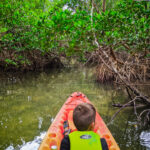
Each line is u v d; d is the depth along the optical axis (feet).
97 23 11.39
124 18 11.69
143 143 8.04
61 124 7.87
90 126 4.56
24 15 20.45
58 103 14.48
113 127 9.77
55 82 24.30
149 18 11.85
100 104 13.79
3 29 21.03
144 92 15.92
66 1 18.84
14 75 30.27
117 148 5.66
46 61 37.81
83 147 4.16
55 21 10.58
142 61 16.65
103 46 13.58
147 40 14.26
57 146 5.97
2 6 19.08
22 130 9.56
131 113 11.76
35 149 7.66
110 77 22.71
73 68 41.96
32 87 20.88
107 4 22.39
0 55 26.32
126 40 13.51
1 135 8.99
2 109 12.99
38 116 11.61
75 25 10.57
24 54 28.60
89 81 24.68
